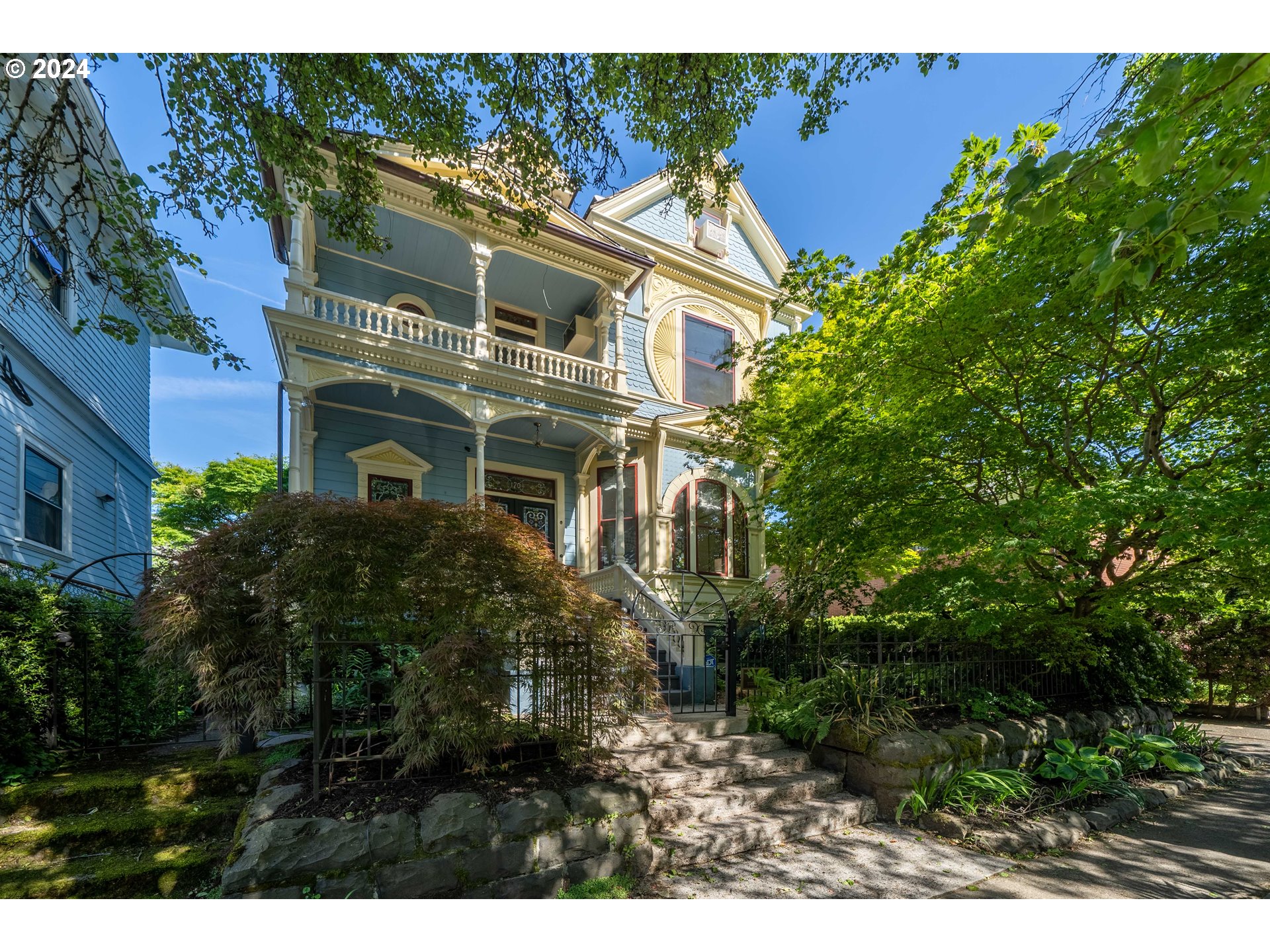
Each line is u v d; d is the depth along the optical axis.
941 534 6.35
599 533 11.15
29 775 3.89
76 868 3.16
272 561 4.18
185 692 5.02
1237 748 8.62
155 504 19.45
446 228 8.88
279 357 8.01
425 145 4.98
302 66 4.33
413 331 8.61
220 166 4.59
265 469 19.91
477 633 3.79
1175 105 2.73
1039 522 5.40
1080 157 2.18
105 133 4.43
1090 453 6.90
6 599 3.99
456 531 4.14
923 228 6.24
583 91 4.95
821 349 8.30
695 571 11.10
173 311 4.97
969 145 5.82
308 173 4.85
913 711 6.04
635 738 5.18
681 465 11.31
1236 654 10.80
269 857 2.85
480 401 8.75
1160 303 5.29
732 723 5.79
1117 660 8.00
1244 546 4.55
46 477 7.59
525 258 9.91
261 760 4.30
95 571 9.20
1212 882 3.86
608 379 10.24
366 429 9.51
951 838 4.49
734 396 12.56
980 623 6.00
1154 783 5.99
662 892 3.49
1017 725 6.08
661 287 12.01
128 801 3.76
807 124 5.22
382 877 2.95
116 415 10.12
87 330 8.84
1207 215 1.96
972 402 6.41
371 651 4.30
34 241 7.22
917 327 6.12
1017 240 5.39
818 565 7.39
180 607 3.77
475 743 3.55
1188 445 6.64
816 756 5.62
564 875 3.32
